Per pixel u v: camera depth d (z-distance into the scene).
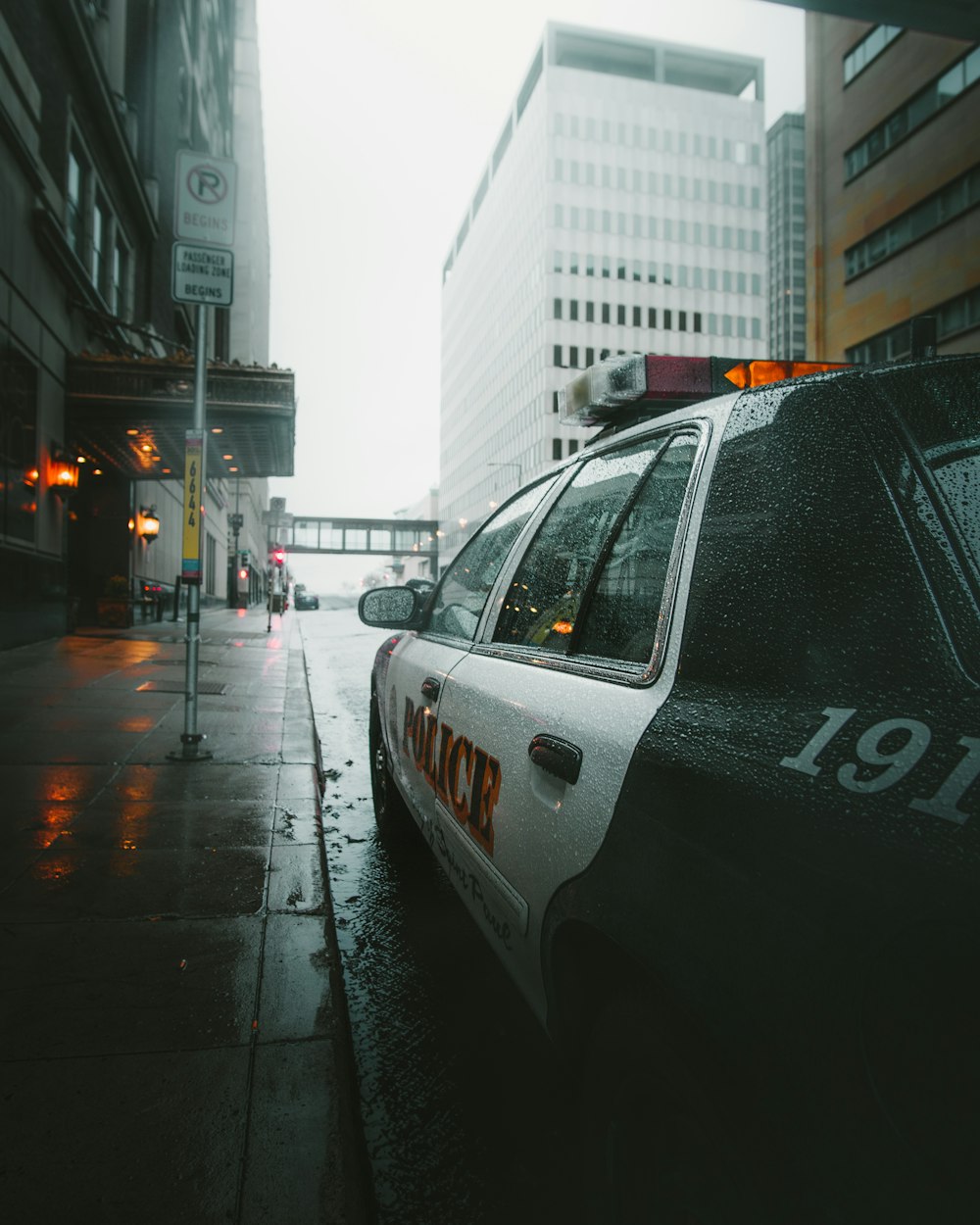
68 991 2.79
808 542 1.29
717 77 92.69
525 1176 2.16
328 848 4.85
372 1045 2.80
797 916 0.99
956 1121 0.77
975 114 25.97
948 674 1.03
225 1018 2.63
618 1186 1.41
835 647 1.18
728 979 1.08
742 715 1.26
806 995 0.96
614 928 1.37
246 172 73.56
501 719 2.18
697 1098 1.15
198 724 7.84
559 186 80.69
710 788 1.21
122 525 23.89
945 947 0.81
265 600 90.56
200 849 4.33
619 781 1.46
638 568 1.81
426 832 3.07
